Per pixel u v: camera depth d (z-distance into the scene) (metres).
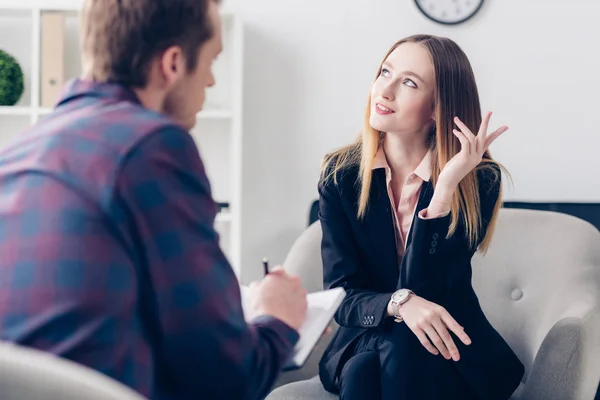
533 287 2.64
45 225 1.17
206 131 3.89
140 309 1.24
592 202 3.61
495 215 2.32
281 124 3.88
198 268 1.25
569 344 2.26
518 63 3.87
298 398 2.31
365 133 2.33
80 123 1.26
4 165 1.26
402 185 2.36
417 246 2.15
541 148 3.89
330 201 2.38
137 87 1.36
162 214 1.22
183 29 1.34
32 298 1.14
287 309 1.48
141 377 1.21
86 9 1.37
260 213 3.91
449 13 3.83
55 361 0.93
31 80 3.80
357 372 2.14
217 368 1.28
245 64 3.84
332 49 3.86
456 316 2.26
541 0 3.85
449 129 2.23
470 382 2.22
